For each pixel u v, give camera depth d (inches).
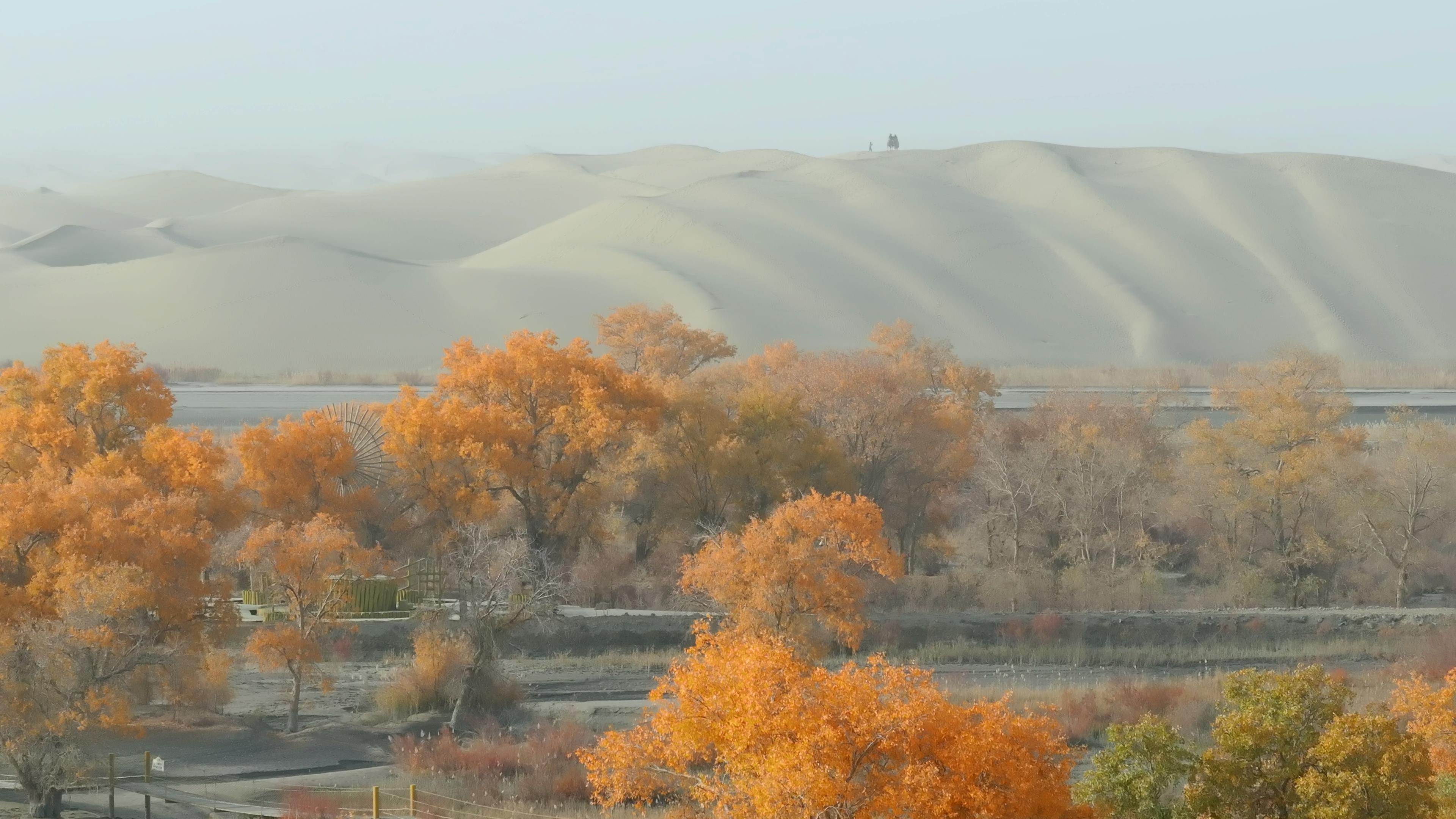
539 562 6904.5
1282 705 2886.3
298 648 5378.9
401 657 6565.0
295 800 4256.9
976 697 5659.5
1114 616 7283.5
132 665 4849.9
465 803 4286.4
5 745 4242.1
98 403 7062.0
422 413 7367.1
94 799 4424.2
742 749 2632.9
